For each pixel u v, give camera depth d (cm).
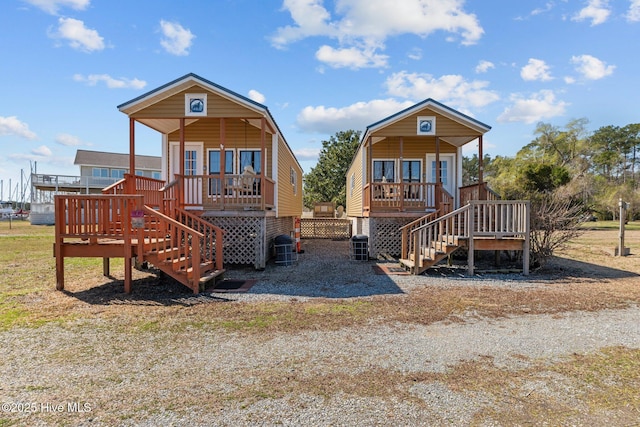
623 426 249
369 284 736
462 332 450
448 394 293
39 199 3903
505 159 4691
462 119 1062
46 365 349
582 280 777
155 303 582
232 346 400
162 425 247
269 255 1055
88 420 253
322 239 1959
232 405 274
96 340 418
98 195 654
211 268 759
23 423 249
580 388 304
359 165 1459
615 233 2042
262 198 906
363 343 410
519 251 977
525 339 425
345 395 290
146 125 1030
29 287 696
